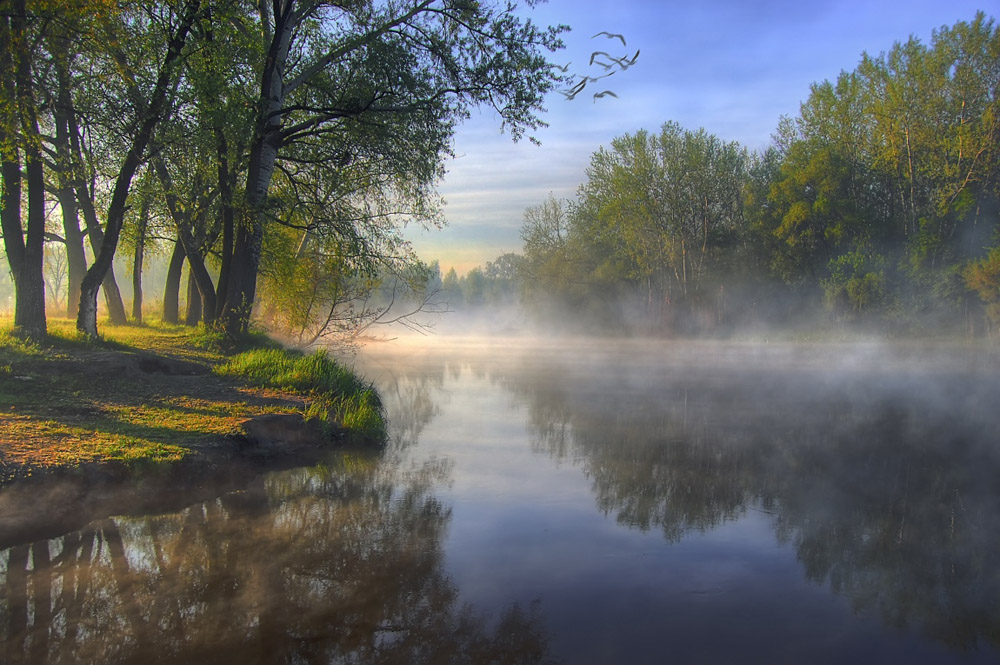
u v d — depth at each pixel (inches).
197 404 400.8
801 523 274.1
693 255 1723.7
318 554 232.1
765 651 170.6
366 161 660.7
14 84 441.4
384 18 614.5
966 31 1309.1
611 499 306.3
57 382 400.8
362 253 668.1
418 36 622.5
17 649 164.6
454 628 180.2
